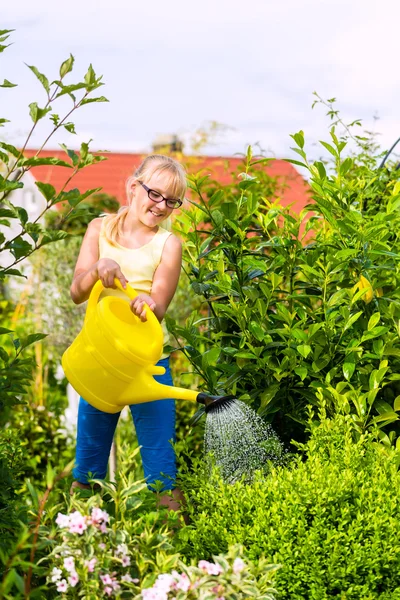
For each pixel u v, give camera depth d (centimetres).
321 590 236
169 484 325
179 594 211
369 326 319
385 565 238
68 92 239
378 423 333
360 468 274
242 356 329
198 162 902
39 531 228
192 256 378
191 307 691
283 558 241
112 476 548
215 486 281
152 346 287
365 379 332
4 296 1068
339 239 351
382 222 335
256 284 365
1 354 264
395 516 252
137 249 321
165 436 329
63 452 601
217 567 216
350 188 371
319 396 304
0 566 243
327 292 356
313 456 272
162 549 231
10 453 336
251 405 347
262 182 530
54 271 730
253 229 377
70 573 220
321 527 244
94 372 291
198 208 371
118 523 235
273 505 251
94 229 331
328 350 337
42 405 680
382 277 354
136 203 321
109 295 317
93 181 1520
